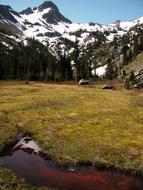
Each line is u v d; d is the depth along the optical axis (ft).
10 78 626.23
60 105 256.52
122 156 124.98
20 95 322.14
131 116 207.10
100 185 100.83
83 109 237.45
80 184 101.30
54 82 601.62
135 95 343.87
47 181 102.99
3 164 119.03
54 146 139.33
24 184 98.43
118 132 165.27
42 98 295.89
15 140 153.69
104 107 246.47
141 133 163.02
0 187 95.14
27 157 128.57
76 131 167.94
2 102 268.82
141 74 546.67
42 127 177.58
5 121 193.47
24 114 217.56
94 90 400.06
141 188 99.55
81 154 127.44
